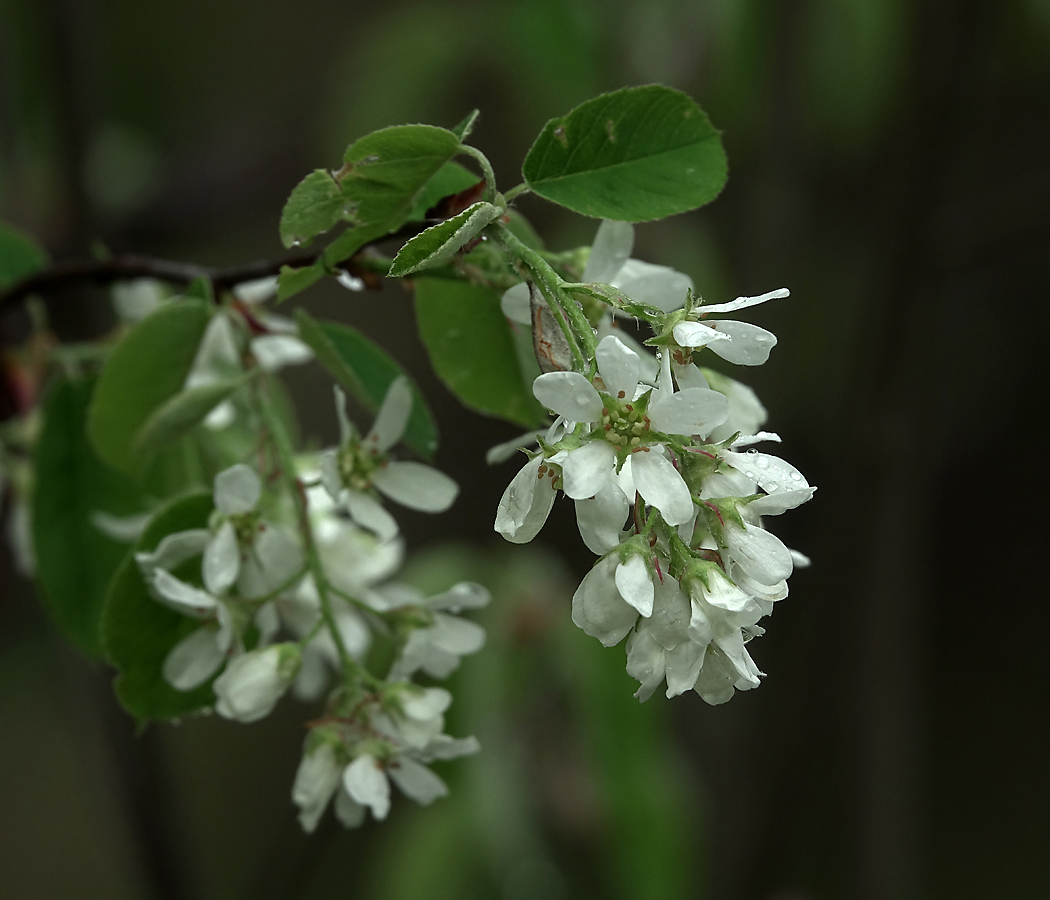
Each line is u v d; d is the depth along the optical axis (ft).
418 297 1.83
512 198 1.73
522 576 2.45
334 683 2.98
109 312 2.60
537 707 2.48
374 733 1.77
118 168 3.18
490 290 1.80
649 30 2.88
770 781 2.82
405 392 1.80
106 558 1.98
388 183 1.73
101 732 2.45
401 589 1.82
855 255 3.33
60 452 1.97
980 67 2.75
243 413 2.01
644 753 2.35
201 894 2.56
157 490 1.99
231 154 3.26
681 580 1.65
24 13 2.79
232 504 1.77
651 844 2.33
